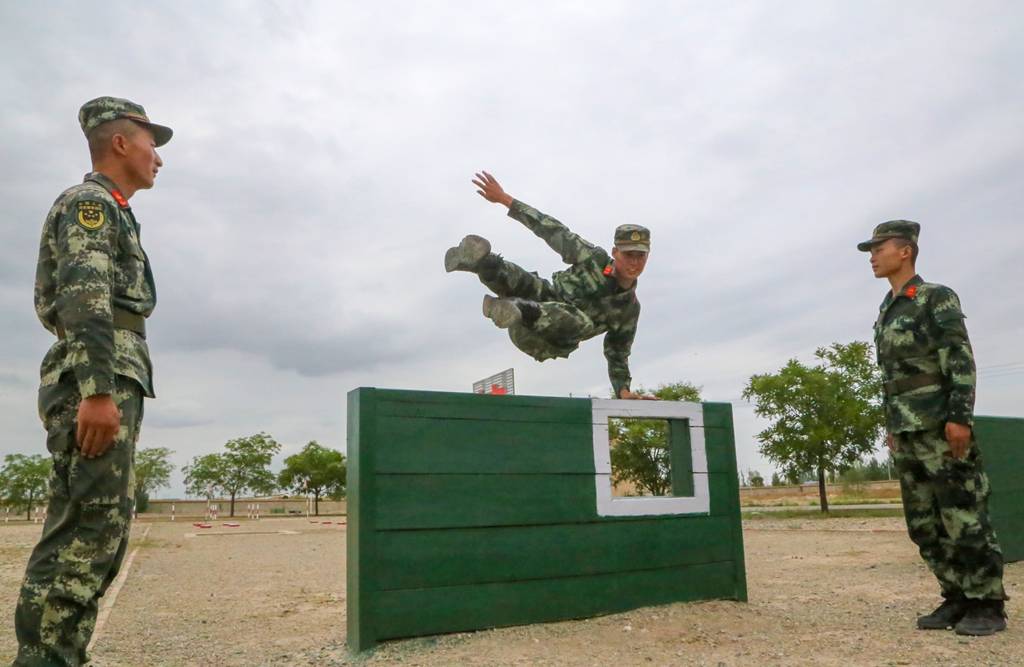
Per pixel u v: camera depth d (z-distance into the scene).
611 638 4.10
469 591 4.25
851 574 6.96
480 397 4.45
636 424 27.12
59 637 2.55
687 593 5.04
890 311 4.59
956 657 3.56
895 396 4.49
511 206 4.90
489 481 4.40
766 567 7.82
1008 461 7.54
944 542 4.38
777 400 24.67
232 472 48.94
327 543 15.40
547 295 4.69
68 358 2.56
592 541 4.69
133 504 2.78
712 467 5.32
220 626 5.10
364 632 3.93
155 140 3.22
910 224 4.59
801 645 3.89
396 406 4.19
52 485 2.64
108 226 2.69
